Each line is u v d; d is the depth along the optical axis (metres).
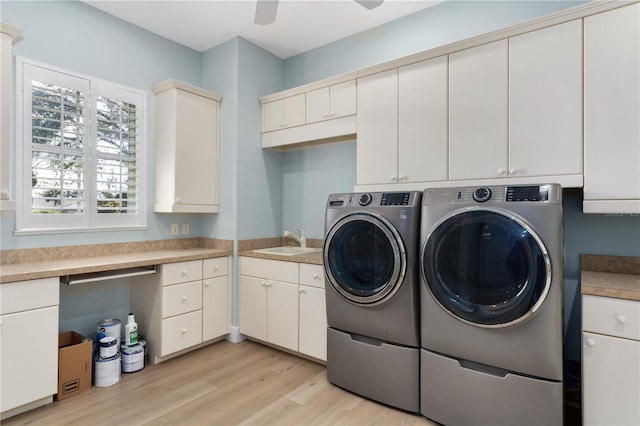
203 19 2.89
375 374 2.12
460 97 2.19
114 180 2.81
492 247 1.70
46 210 2.44
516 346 1.65
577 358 2.14
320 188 3.37
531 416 1.63
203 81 3.45
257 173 3.33
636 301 1.47
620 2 1.72
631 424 1.49
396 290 2.00
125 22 2.89
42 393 1.98
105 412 2.00
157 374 2.48
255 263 2.98
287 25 2.99
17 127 2.31
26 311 1.92
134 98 2.95
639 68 1.68
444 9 2.66
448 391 1.84
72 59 2.57
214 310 2.95
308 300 2.61
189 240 3.32
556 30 1.89
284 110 3.17
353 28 3.05
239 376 2.46
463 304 1.76
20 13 2.33
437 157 2.27
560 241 1.57
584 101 1.81
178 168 2.93
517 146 1.99
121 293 2.86
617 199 1.73
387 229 2.02
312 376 2.47
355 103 2.69
